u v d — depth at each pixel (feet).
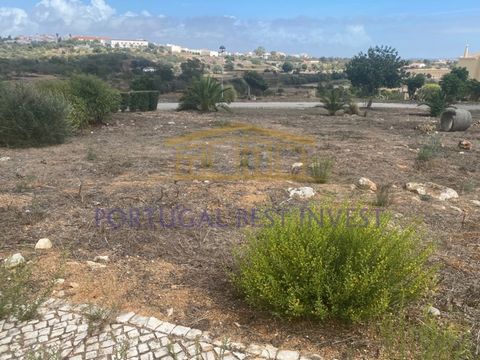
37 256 12.33
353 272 9.11
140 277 11.32
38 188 18.86
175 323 9.30
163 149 30.04
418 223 13.26
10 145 30.45
